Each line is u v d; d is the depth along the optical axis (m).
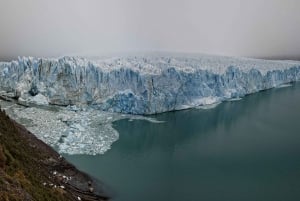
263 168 114.06
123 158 121.50
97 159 119.19
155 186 100.19
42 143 106.94
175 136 146.75
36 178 68.62
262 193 96.12
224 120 169.75
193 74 186.00
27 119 156.75
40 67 191.25
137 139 141.50
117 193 94.56
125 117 169.12
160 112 176.25
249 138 145.12
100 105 178.25
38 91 189.38
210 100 194.38
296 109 190.88
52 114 166.12
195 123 164.38
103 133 145.75
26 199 53.25
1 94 196.88
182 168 114.12
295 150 130.38
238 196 94.31
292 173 109.56
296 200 92.00
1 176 54.81
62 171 95.12
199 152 129.25
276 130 156.00
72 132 142.38
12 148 74.81
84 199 84.19
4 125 92.06
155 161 120.00
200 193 96.06
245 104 199.12
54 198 65.00
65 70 185.88
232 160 121.25
